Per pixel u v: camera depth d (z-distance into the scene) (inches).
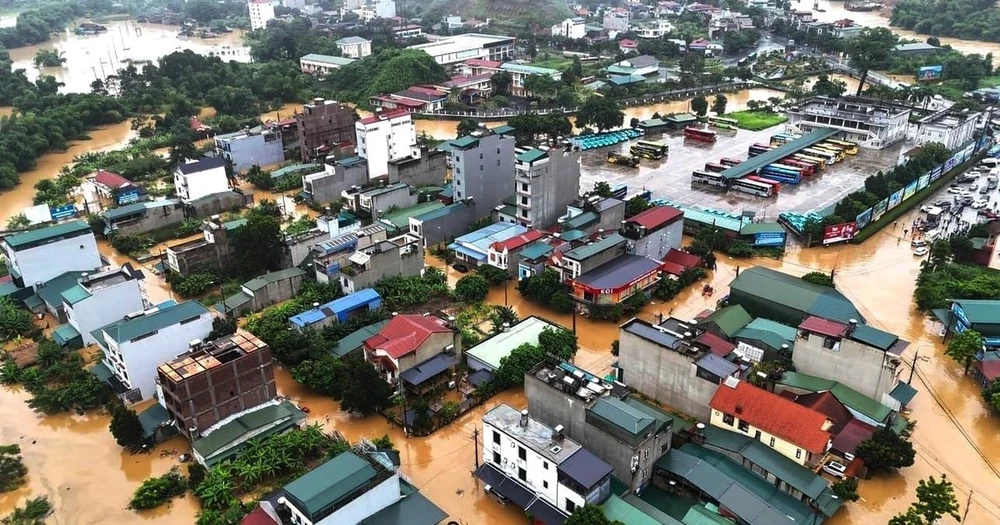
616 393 2869.1
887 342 2987.2
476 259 4638.3
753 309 3878.0
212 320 3570.4
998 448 2933.1
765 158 6496.1
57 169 7190.0
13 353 3735.2
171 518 2672.2
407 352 3284.9
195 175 5693.9
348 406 3171.8
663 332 3189.0
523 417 2650.1
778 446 2733.8
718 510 2514.8
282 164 6993.1
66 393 3307.1
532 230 4731.8
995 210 5270.7
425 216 5024.6
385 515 2438.5
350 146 6781.5
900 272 4530.0
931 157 6117.1
